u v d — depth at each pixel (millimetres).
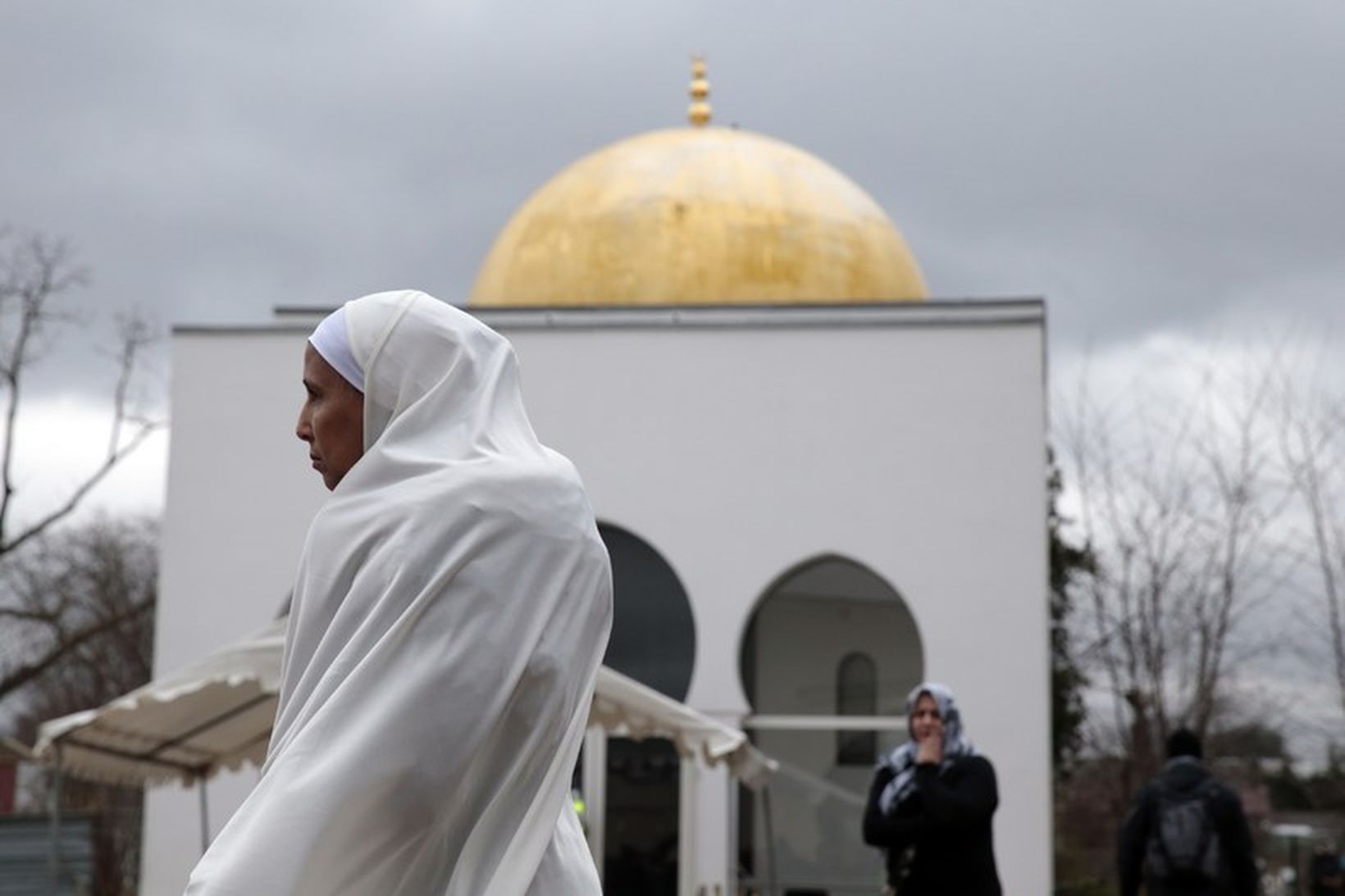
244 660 13609
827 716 21172
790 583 21469
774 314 22609
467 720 3189
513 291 25984
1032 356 21125
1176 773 13648
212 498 22031
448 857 3262
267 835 3076
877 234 26578
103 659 41562
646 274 25562
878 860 20719
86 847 26891
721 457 21422
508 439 3428
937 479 21109
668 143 26891
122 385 33688
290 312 23984
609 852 20438
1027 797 20406
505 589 3264
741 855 20859
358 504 3330
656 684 21266
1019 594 20828
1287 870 34812
